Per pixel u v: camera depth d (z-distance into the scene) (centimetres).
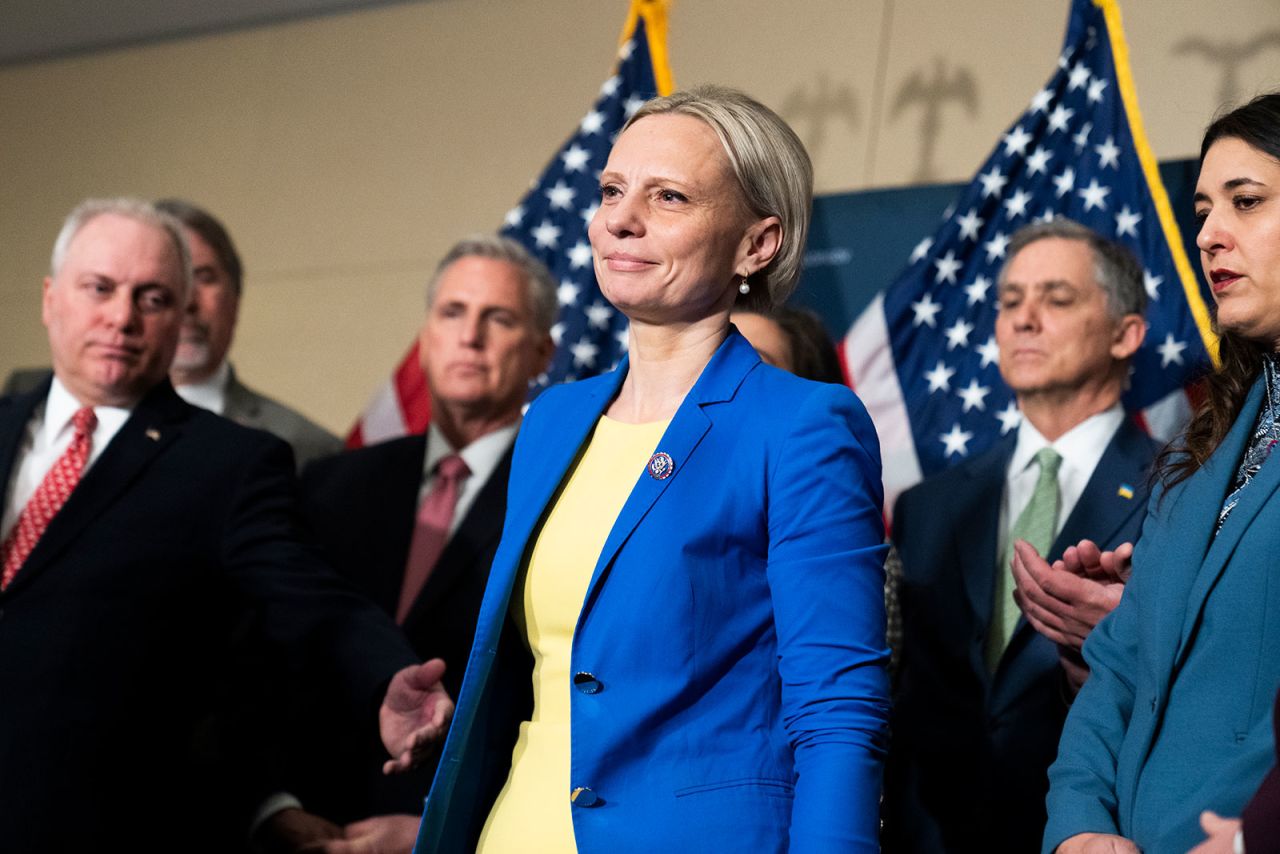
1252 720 179
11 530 281
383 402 464
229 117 610
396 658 272
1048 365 336
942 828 298
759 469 177
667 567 173
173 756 277
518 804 176
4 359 626
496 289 377
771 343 285
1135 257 348
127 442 287
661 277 187
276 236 590
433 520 355
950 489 337
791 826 165
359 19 596
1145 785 185
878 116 493
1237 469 201
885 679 171
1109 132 394
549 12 561
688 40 525
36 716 264
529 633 182
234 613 289
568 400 197
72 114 639
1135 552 212
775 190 192
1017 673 300
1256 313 204
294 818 307
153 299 297
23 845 258
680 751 170
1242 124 211
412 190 571
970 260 400
